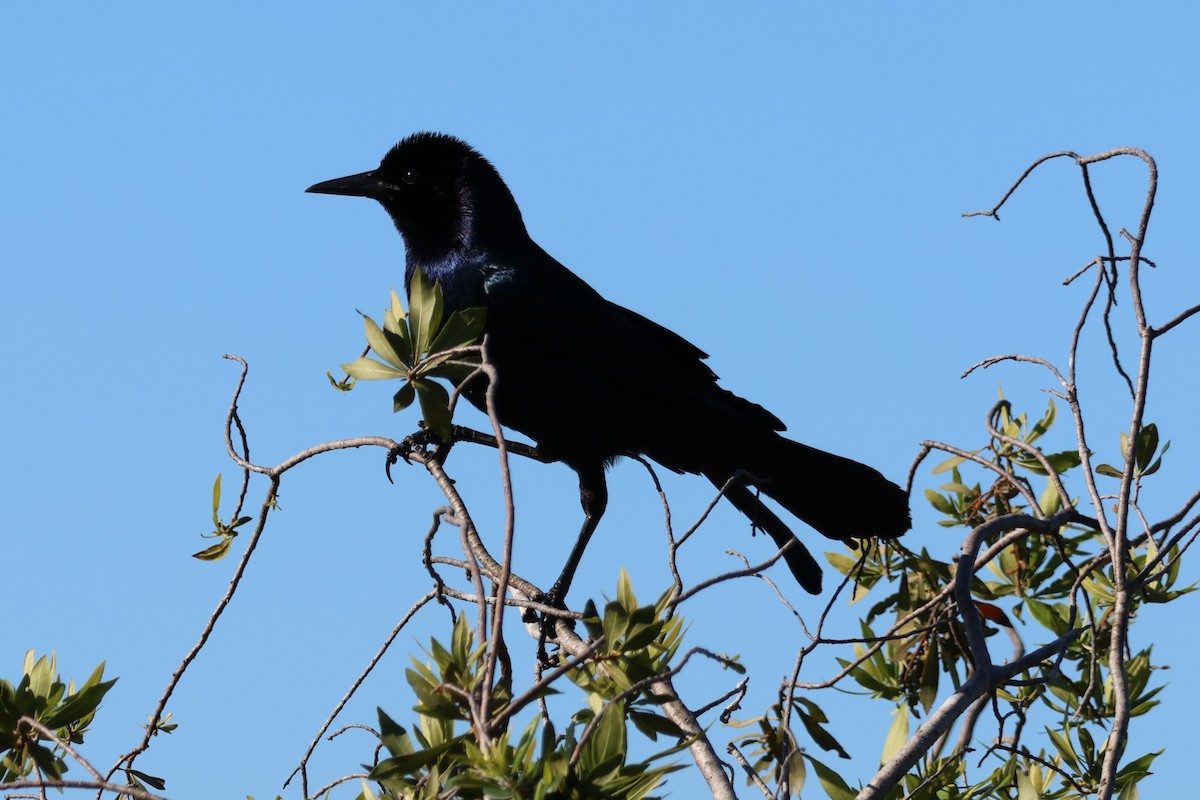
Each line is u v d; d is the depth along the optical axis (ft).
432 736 18.76
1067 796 27.04
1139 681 28.04
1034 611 29.68
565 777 15.87
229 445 26.89
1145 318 21.68
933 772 24.76
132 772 23.73
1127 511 21.35
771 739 21.26
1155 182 21.74
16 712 21.38
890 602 29.43
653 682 16.49
